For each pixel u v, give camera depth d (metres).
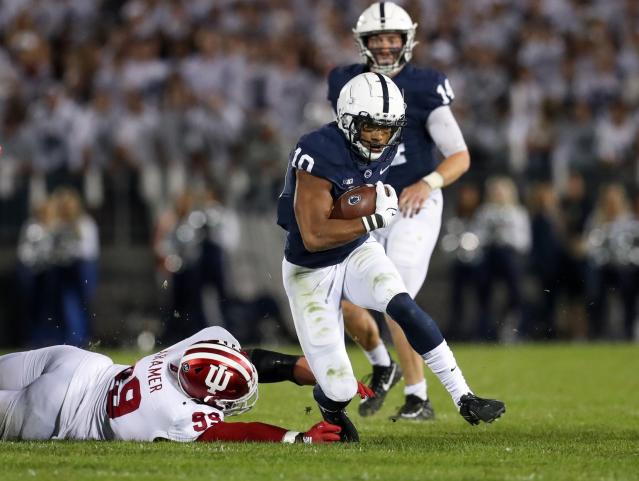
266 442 17.22
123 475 14.88
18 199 46.06
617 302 45.12
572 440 19.23
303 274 18.17
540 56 49.66
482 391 28.27
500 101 47.50
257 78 46.62
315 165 17.73
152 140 45.38
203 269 41.78
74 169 46.09
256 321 43.19
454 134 22.27
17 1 52.94
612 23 52.78
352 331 22.45
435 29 50.31
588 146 47.28
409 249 22.12
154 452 16.39
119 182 45.78
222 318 42.56
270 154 43.62
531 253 44.72
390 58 22.27
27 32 51.50
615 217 43.88
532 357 37.38
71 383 17.81
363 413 22.98
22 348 44.75
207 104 45.03
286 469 15.29
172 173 45.16
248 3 50.09
